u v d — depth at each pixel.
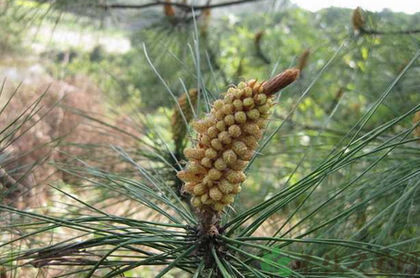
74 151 0.62
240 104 0.21
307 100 0.66
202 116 0.34
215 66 0.60
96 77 0.92
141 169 0.29
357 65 0.56
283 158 0.53
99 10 0.56
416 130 0.32
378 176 0.33
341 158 0.22
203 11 0.62
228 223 0.23
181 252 0.23
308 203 0.40
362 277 0.21
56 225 0.22
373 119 0.50
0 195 0.29
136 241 0.21
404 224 0.33
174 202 0.36
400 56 0.51
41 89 0.77
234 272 0.22
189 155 0.22
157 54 0.65
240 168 0.22
